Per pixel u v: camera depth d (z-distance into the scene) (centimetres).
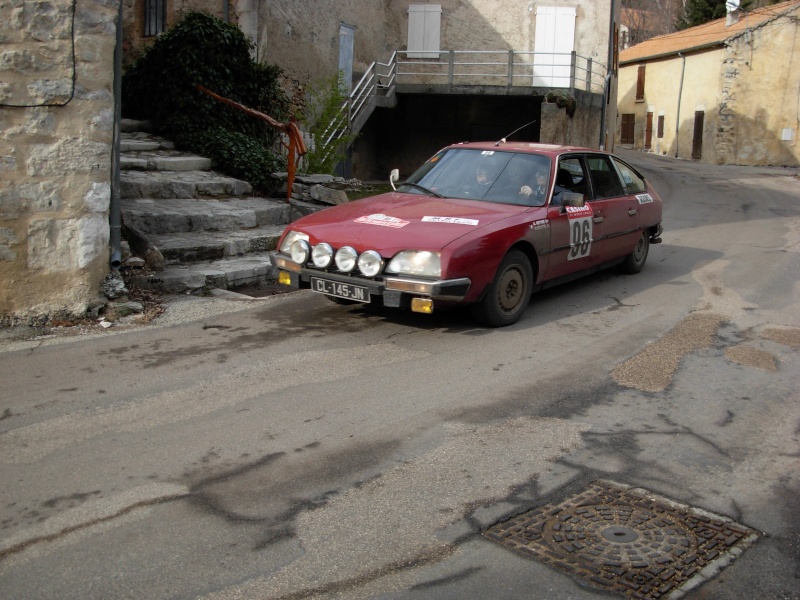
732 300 772
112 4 637
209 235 885
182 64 1149
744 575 314
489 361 569
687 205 1694
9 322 629
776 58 3162
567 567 315
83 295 651
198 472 389
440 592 297
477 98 2175
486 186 721
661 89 3959
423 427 448
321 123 1528
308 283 642
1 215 612
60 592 293
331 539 331
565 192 712
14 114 607
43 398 483
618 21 2488
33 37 606
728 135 3291
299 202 1063
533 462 408
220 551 321
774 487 389
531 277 676
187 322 656
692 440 442
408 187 748
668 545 333
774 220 1434
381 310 705
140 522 342
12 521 342
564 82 2239
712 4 4469
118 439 426
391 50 2272
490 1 2231
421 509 357
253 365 550
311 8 1650
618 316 707
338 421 454
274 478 384
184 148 1158
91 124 637
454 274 583
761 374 554
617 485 386
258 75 1268
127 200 920
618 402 495
